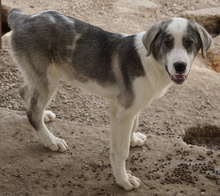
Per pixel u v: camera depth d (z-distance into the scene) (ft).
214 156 21.27
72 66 19.93
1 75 28.94
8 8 38.65
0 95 26.91
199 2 42.65
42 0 41.57
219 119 25.14
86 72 19.70
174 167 20.44
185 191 18.67
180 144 22.21
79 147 21.72
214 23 39.86
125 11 40.19
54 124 23.65
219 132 24.81
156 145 22.13
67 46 19.65
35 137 22.40
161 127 24.17
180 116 25.30
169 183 19.25
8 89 27.58
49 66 20.16
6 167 19.99
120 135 18.61
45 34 19.66
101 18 38.60
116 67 18.76
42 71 20.07
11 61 30.63
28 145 21.75
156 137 22.93
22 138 22.22
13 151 21.18
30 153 21.11
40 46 19.67
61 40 19.65
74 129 23.25
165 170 20.18
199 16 39.32
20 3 40.27
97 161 20.76
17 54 20.30
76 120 24.68
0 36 31.63
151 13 40.27
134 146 21.99
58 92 27.48
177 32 16.80
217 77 29.91
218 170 20.21
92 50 19.35
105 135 22.82
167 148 21.88
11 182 19.06
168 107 26.13
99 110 25.79
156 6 41.52
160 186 19.02
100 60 19.21
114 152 18.74
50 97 20.84
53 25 19.71
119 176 18.74
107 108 26.02
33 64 19.98
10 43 20.56
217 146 24.54
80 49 19.52
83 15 39.04
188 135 24.68
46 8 39.96
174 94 27.58
